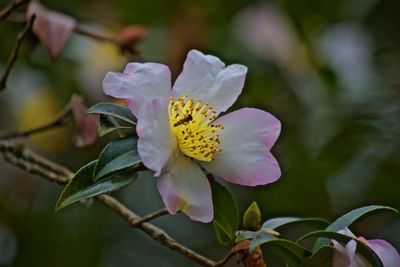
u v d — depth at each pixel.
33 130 0.79
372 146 0.95
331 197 0.93
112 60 0.94
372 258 0.65
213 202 0.69
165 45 0.95
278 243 0.65
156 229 0.69
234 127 0.67
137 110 0.65
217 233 0.70
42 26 0.78
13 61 0.74
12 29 0.91
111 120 0.65
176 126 0.66
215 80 0.68
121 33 0.83
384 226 0.93
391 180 0.94
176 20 0.94
